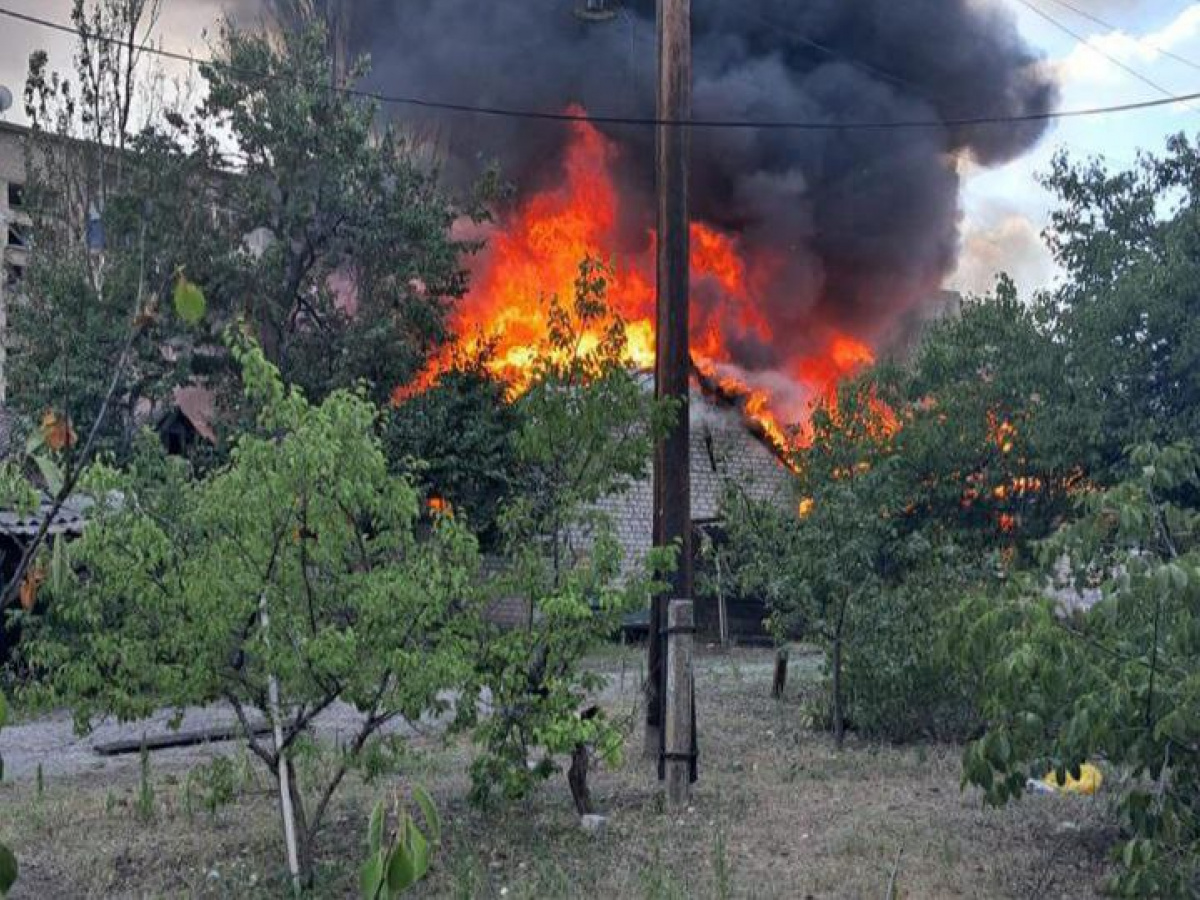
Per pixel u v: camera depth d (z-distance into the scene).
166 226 20.25
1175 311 15.33
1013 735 6.35
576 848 7.97
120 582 7.04
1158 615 5.81
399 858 2.43
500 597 8.72
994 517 17.17
